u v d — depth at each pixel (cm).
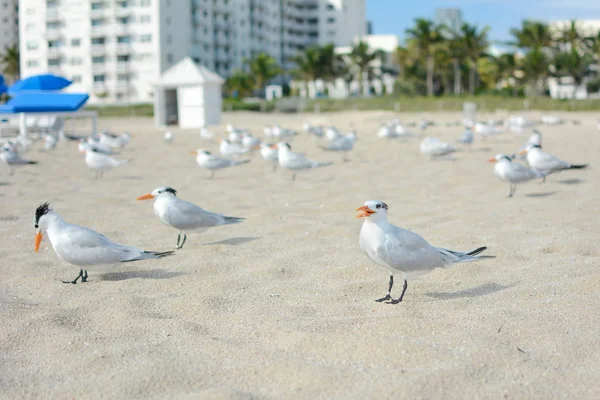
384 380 424
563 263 716
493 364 448
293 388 420
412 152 2111
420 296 625
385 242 575
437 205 1130
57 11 8506
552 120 3462
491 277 681
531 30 8081
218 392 404
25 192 1355
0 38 10219
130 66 8300
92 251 656
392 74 10238
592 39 7919
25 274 720
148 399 410
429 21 7962
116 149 2434
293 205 1163
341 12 12638
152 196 816
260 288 660
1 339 514
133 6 8188
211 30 9356
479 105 5384
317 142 2645
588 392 405
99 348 496
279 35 11825
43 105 2811
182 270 730
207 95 3806
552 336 500
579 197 1161
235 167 1792
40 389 428
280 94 9888
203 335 521
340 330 520
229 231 937
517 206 1095
